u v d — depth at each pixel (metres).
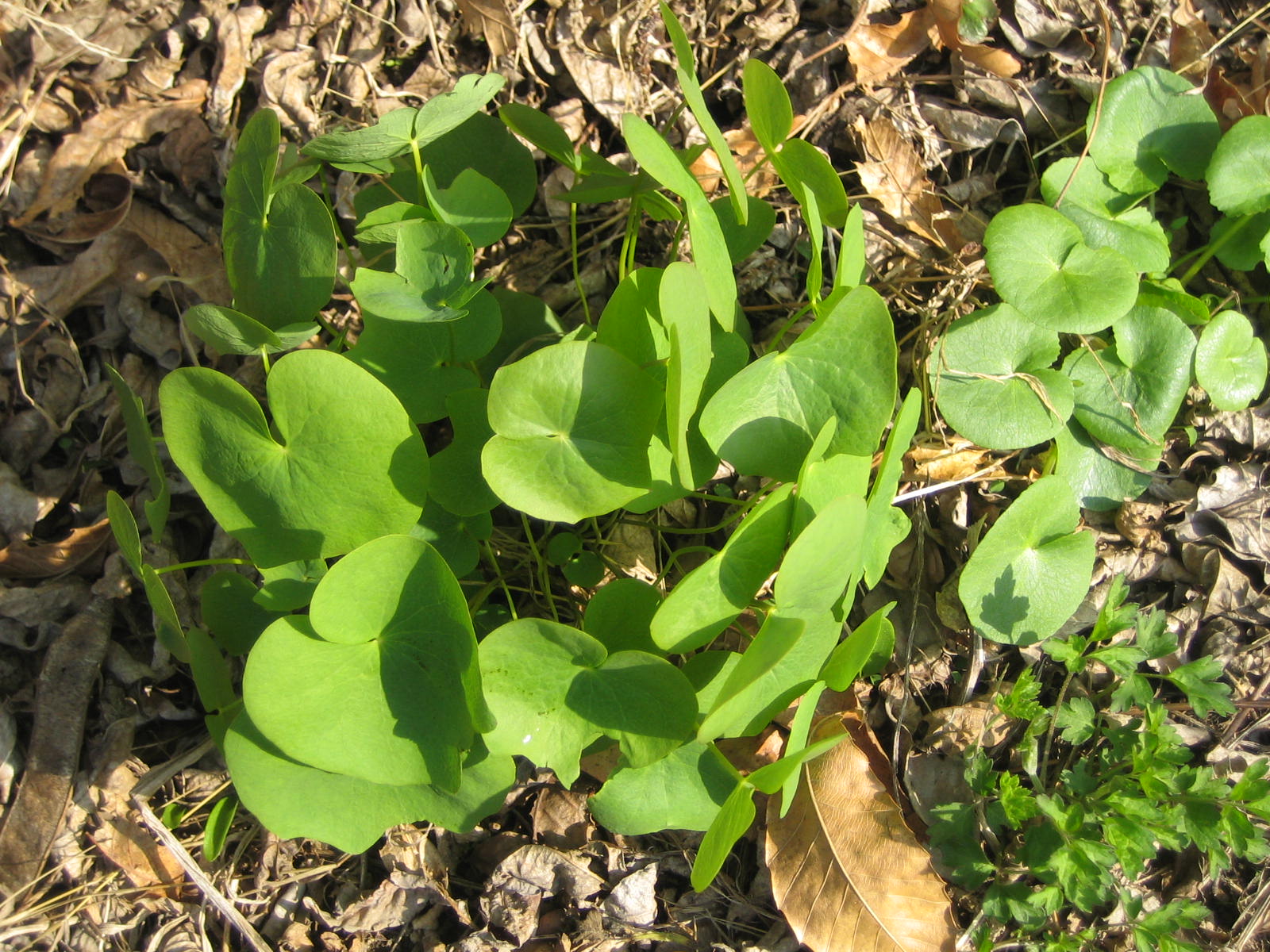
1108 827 0.42
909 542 0.47
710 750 0.39
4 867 0.43
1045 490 0.43
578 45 0.50
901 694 0.46
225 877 0.44
